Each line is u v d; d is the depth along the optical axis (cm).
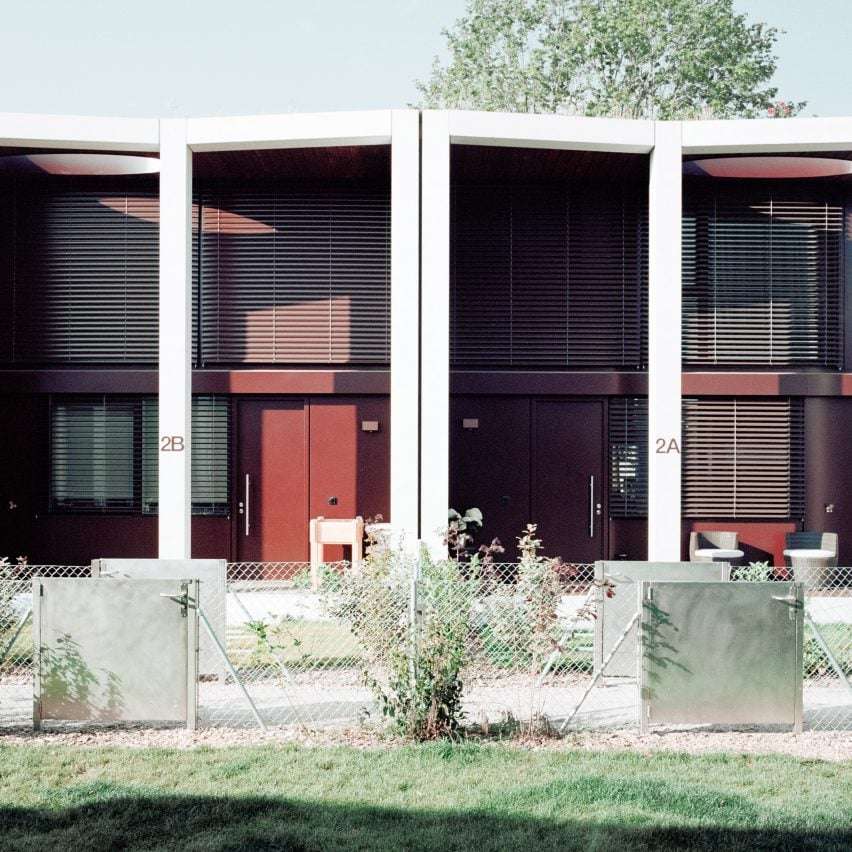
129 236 1356
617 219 1355
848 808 458
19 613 798
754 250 1348
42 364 1356
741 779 506
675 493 1185
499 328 1347
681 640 607
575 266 1352
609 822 437
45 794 474
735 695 609
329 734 601
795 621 613
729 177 1323
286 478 1339
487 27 3641
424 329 1158
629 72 3522
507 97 3591
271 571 1328
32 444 1347
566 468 1337
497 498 1332
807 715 668
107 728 621
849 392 1324
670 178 1180
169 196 1160
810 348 1345
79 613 610
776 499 1334
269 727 621
